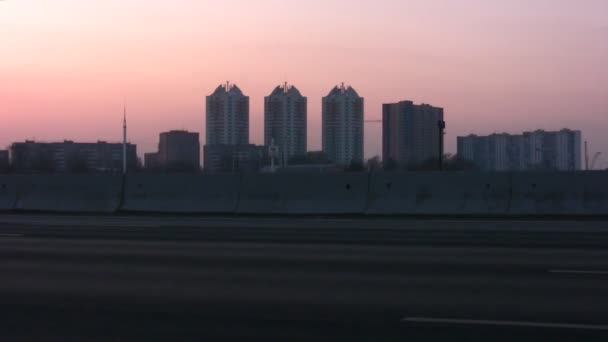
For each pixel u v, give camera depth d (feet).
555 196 70.79
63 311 28.02
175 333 24.50
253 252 44.04
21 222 67.67
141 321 26.23
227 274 35.99
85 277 35.47
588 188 70.28
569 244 47.55
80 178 82.38
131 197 80.64
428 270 36.86
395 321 25.88
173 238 52.06
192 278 34.91
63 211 81.66
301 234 54.65
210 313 27.37
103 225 63.77
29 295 31.14
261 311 27.66
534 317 26.35
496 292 31.01
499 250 44.50
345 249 45.32
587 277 34.50
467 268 37.40
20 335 24.45
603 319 25.98
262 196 76.95
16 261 40.83
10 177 85.20
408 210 73.26
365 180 75.20
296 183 76.48
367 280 34.04
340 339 23.50
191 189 79.00
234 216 75.36
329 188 75.72
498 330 24.52
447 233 55.26
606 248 45.37
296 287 32.40
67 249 45.91
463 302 29.01
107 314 27.43
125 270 37.45
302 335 24.03
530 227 60.49
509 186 71.97
